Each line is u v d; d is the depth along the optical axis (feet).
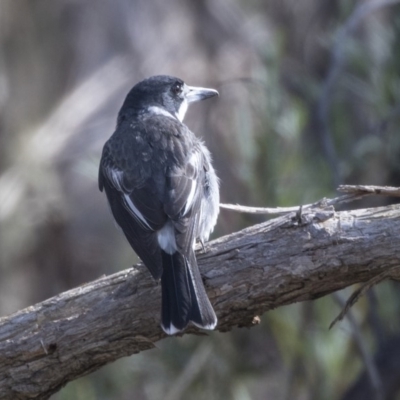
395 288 39.58
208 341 38.47
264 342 39.06
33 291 47.80
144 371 39.58
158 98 35.76
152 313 26.53
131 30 51.21
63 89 53.21
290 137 37.76
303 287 25.76
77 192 49.37
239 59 45.80
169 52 48.37
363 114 41.37
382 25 42.34
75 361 26.94
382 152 39.34
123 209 29.53
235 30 46.80
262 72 38.96
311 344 37.93
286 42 45.11
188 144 31.19
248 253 25.89
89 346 26.76
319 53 45.11
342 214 25.70
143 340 26.68
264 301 26.04
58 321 26.78
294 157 38.42
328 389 38.68
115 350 26.96
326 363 38.19
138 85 36.01
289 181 38.17
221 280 26.00
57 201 47.85
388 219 25.31
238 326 26.84
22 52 52.80
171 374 39.11
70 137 50.14
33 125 50.96
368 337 40.96
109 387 39.68
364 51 39.27
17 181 48.16
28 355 26.68
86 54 52.90
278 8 46.55
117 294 26.89
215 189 31.19
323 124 37.99
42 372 26.94
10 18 52.75
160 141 31.17
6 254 47.62
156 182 29.53
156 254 27.07
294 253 25.50
